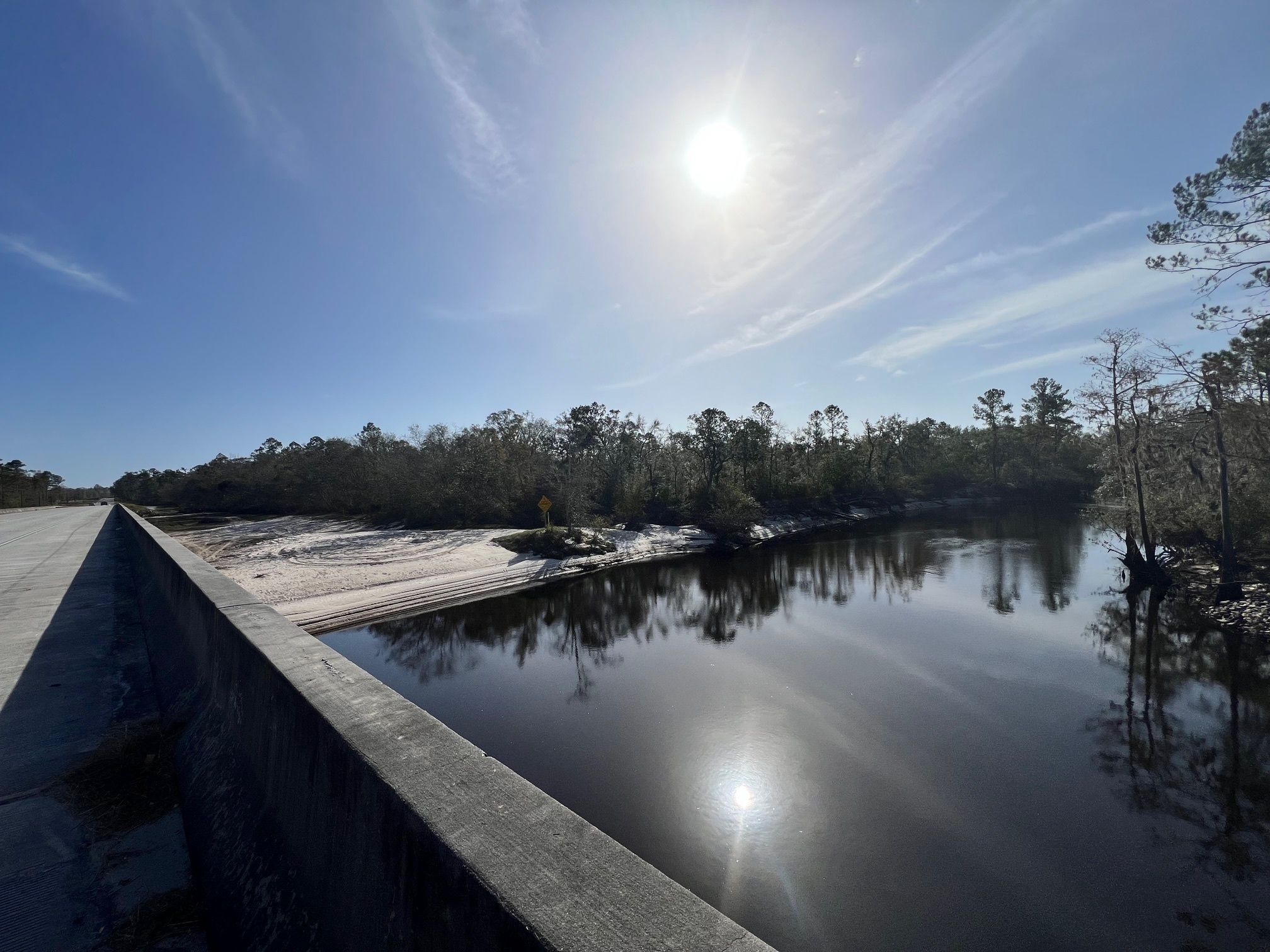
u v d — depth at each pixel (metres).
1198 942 6.45
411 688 14.09
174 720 4.35
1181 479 21.48
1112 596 21.12
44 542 20.12
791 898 7.06
